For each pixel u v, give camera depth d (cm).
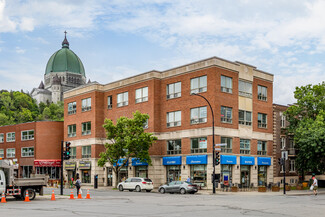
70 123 6022
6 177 2594
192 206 2173
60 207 2119
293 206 2180
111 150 4472
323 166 4775
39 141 6462
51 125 6469
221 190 4047
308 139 4531
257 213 1805
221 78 4341
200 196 3159
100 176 5409
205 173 4234
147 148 4425
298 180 5453
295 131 4962
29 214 1745
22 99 17438
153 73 4834
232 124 4412
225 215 1706
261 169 4853
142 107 4956
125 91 5262
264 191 3841
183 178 4453
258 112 4850
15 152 6956
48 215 1702
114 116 5403
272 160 4988
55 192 3806
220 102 4269
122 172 5175
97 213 1788
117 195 3303
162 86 4859
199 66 4403
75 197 3053
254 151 4712
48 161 6303
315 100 4856
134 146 4356
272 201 2573
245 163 4488
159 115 4841
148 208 2048
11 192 2608
